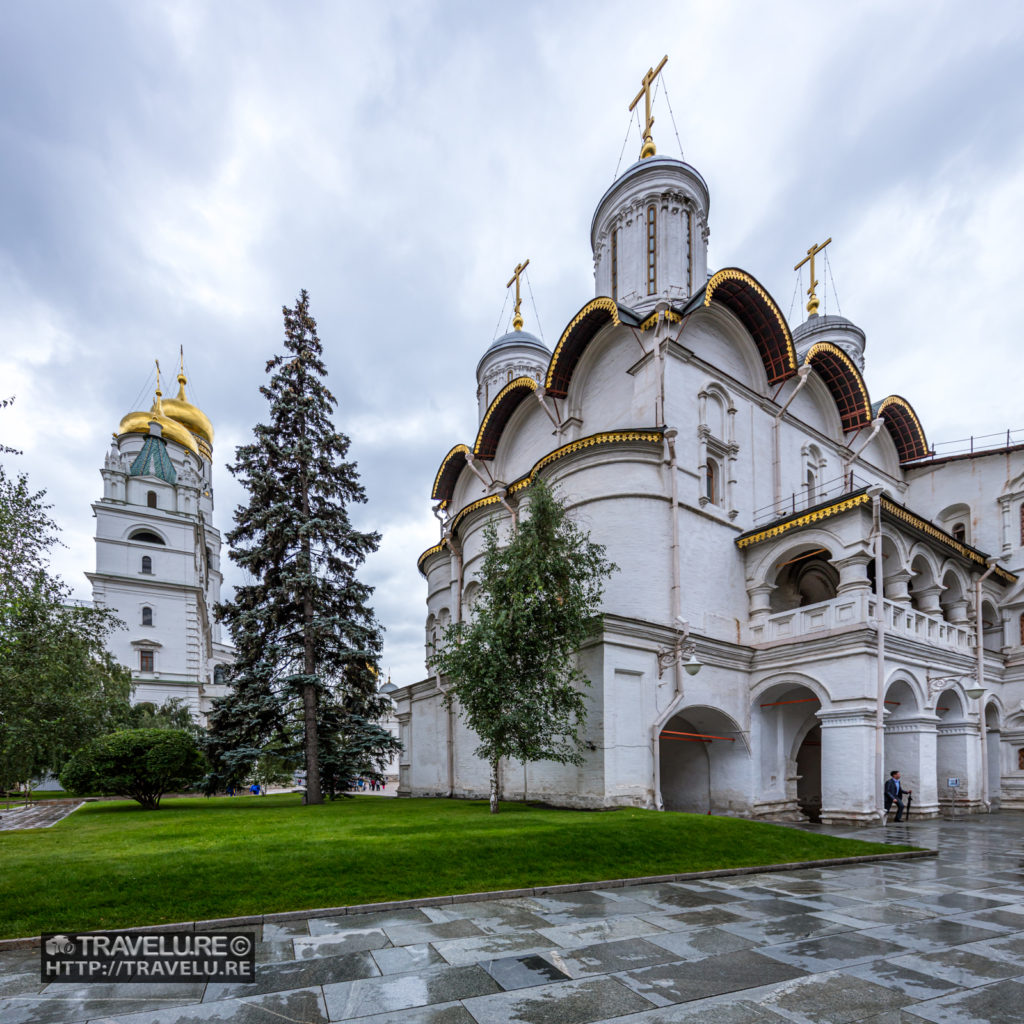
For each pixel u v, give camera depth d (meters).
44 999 5.68
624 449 21.30
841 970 6.33
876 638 19.14
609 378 25.11
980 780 23.28
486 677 15.92
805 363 25.77
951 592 25.55
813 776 25.91
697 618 21.14
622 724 17.92
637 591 20.14
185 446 71.06
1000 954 6.81
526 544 17.34
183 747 23.81
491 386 42.41
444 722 27.94
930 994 5.78
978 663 24.06
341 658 23.88
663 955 6.73
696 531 21.94
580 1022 5.18
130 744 23.30
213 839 11.41
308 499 25.47
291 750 24.17
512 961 6.54
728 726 21.08
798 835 13.76
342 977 6.12
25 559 16.41
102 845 11.02
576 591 17.09
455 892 9.06
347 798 25.55
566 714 16.55
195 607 60.44
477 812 16.53
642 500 20.89
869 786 18.44
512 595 16.78
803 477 27.08
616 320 23.00
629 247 29.95
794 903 8.96
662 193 29.31
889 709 21.47
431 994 5.72
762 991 5.81
